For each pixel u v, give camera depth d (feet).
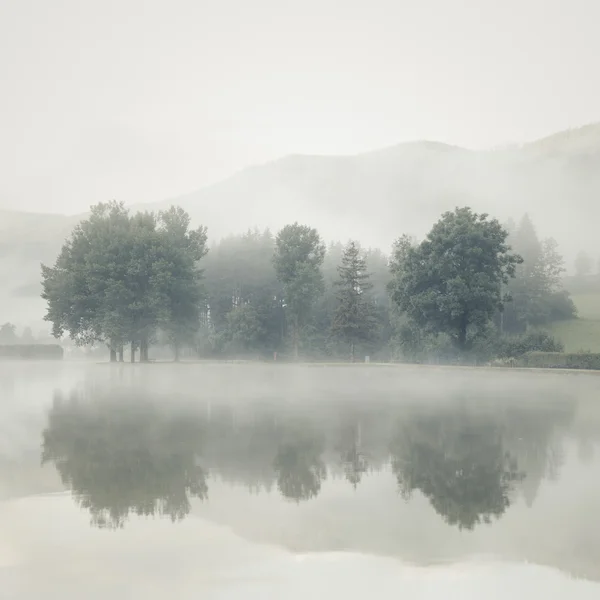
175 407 104.01
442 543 35.37
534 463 56.49
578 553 33.94
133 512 41.45
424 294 285.64
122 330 309.63
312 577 30.96
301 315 392.68
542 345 279.28
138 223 325.01
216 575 31.24
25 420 86.89
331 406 104.99
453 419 87.15
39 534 36.78
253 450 62.90
